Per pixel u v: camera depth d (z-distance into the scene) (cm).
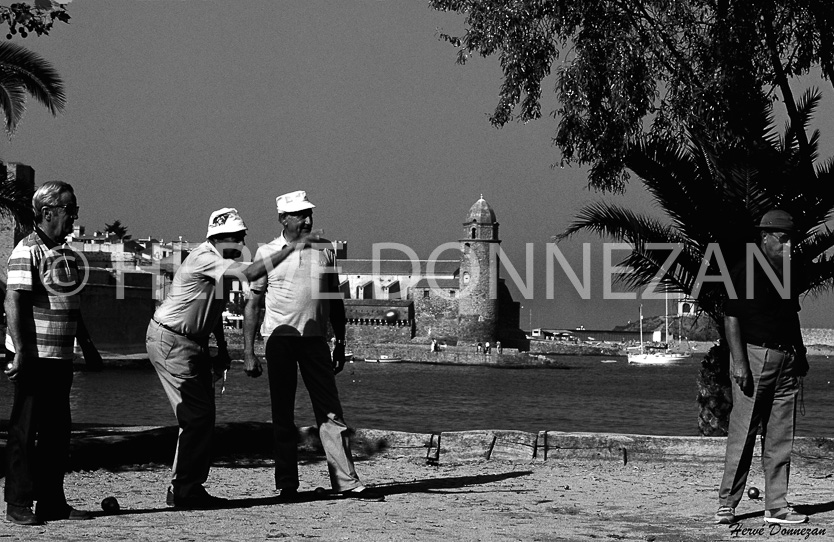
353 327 16600
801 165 1525
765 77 1531
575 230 1691
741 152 1499
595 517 789
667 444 1146
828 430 3912
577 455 1170
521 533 699
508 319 16738
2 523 720
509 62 1546
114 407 4781
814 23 1508
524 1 1509
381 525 725
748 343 736
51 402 734
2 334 5222
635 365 17650
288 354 885
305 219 878
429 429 4000
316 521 743
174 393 818
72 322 741
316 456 1201
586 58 1495
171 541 647
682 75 1525
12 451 722
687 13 1502
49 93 1870
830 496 916
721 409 1727
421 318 16425
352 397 6756
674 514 807
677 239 1680
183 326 810
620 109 1495
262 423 1256
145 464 1127
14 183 1953
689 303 1786
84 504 839
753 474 1085
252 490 946
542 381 10225
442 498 891
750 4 1452
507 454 1184
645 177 1592
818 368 17112
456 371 12900
